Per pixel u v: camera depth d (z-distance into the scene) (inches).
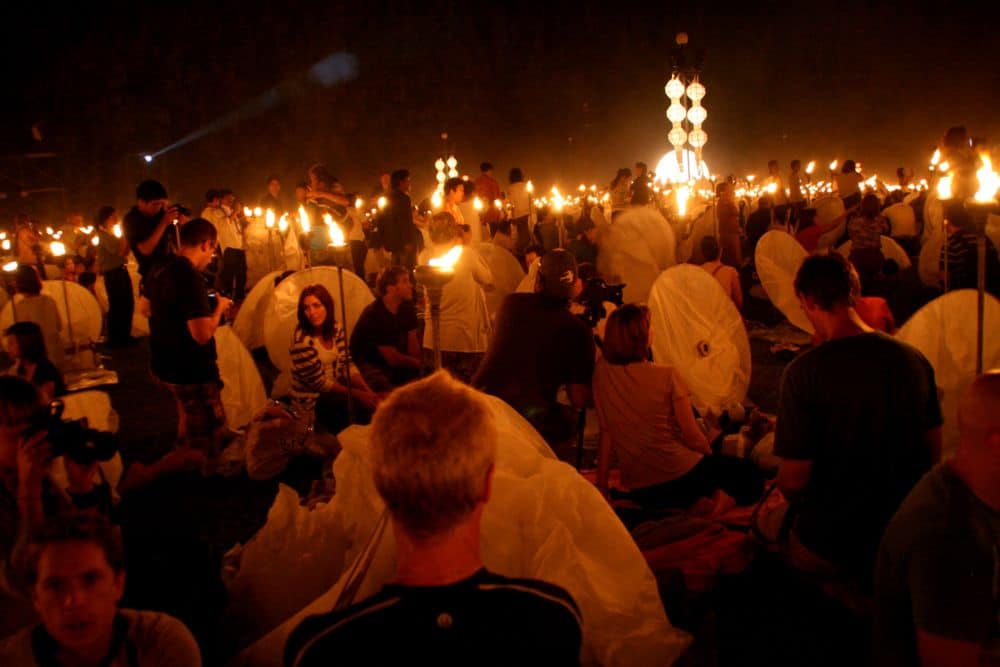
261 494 209.2
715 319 230.8
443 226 259.8
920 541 83.4
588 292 217.0
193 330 208.2
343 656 57.8
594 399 174.9
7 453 113.0
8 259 443.8
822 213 538.0
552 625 60.4
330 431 228.2
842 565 120.3
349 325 274.5
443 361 260.5
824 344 119.2
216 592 116.3
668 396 168.7
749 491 172.4
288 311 268.1
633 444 169.9
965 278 265.0
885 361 115.0
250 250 553.0
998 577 81.2
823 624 122.6
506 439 120.6
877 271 363.9
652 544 154.6
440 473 58.9
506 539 108.8
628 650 107.5
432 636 58.1
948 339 173.2
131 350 432.5
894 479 117.0
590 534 115.2
